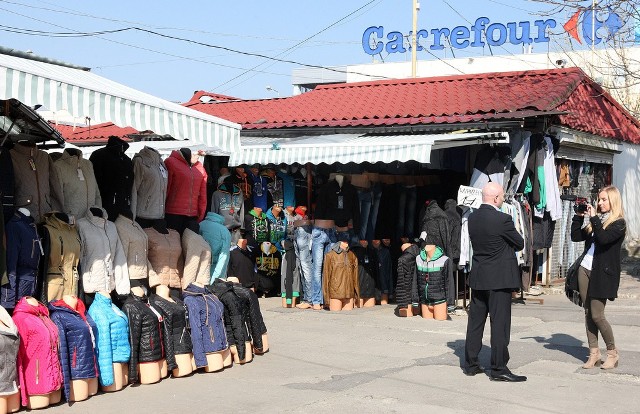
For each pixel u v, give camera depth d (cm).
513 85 1598
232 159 1333
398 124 1441
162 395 746
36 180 781
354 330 1109
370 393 750
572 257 1662
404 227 1414
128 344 776
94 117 742
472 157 1434
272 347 989
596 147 1742
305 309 1302
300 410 689
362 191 1358
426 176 1464
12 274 708
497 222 793
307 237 1311
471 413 678
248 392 757
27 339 686
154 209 892
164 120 827
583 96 1700
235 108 1850
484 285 802
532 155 1367
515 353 942
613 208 815
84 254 775
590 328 857
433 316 1197
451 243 1208
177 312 822
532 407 699
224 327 868
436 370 855
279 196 1419
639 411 688
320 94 1823
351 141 1325
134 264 830
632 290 1503
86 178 827
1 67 664
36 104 689
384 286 1370
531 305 1344
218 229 1013
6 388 660
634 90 2658
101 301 768
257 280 1384
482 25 3703
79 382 721
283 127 1584
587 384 786
